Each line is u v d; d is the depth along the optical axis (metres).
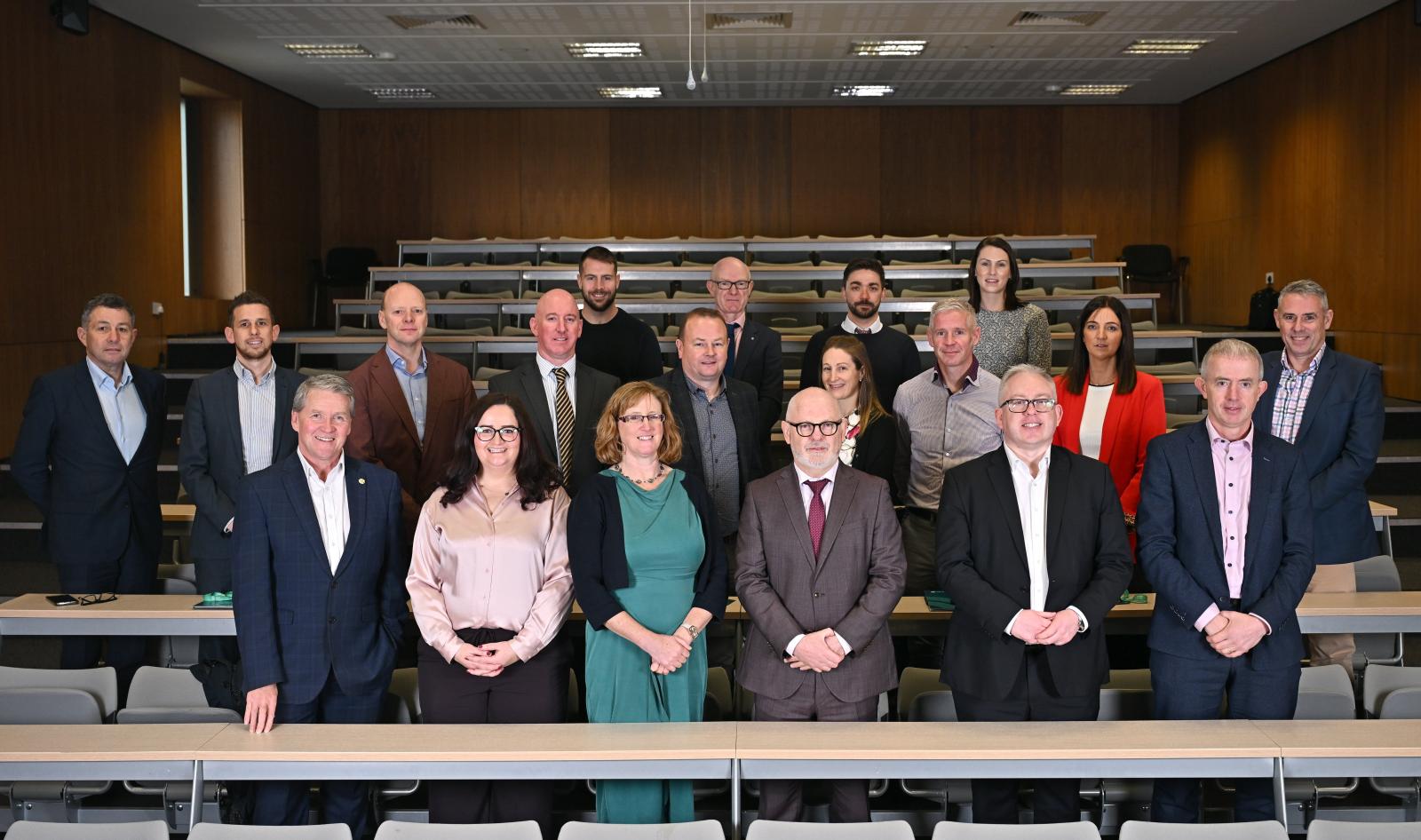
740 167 12.50
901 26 8.73
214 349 8.82
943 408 3.88
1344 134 9.05
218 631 3.45
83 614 3.45
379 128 12.46
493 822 3.11
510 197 12.54
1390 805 3.25
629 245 9.39
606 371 4.45
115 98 8.40
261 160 10.99
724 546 3.46
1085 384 4.01
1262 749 2.71
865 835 2.45
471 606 3.05
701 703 3.09
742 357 4.45
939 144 12.50
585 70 10.41
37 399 4.07
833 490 3.05
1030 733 2.84
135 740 2.84
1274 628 2.95
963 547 3.03
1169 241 12.54
